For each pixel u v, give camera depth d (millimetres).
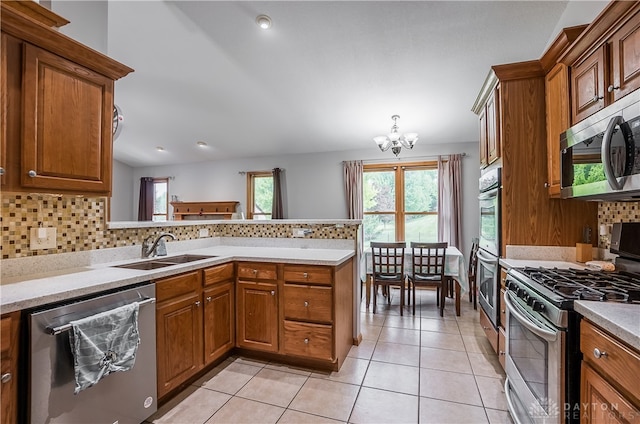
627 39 1433
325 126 4883
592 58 1688
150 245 2465
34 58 1478
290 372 2342
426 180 5344
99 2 2314
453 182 5027
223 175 6637
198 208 6453
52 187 1553
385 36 2996
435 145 5227
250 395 2043
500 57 3143
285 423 1771
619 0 1386
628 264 1723
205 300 2236
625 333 950
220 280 2398
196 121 4984
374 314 3697
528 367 1556
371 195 5605
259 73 3725
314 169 5918
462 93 3822
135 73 3836
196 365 2141
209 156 6508
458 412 1856
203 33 3178
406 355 2609
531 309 1517
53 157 1555
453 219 4984
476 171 5039
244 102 4371
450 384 2158
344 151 5746
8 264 1643
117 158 6832
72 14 2148
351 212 5512
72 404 1382
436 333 3088
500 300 2314
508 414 1835
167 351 1898
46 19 1624
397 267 3881
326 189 5832
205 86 4055
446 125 4609
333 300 2295
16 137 1422
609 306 1183
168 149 6195
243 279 2547
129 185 7297
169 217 7078
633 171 1343
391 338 2971
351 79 3695
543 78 2213
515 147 2275
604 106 1586
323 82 3797
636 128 1327
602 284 1490
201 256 2551
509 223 2285
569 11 2434
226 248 3113
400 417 1815
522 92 2260
